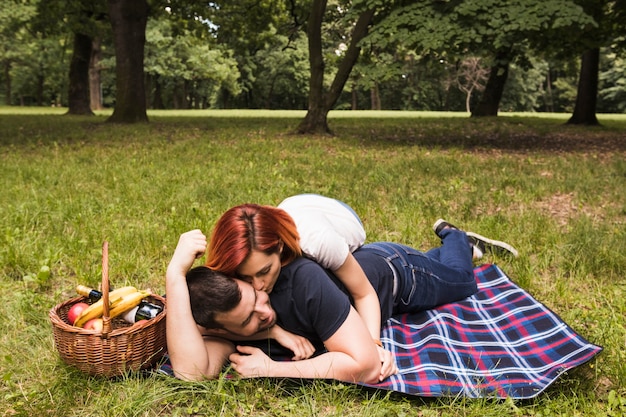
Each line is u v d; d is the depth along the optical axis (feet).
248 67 172.35
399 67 44.09
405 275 11.44
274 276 9.11
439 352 10.37
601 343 10.96
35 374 9.76
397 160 34.09
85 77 90.33
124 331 9.19
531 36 41.39
